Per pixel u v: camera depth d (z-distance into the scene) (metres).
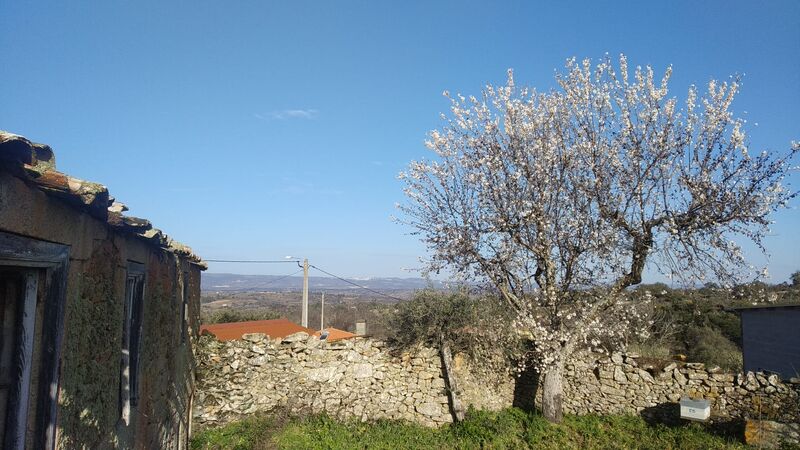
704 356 15.51
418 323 11.52
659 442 9.73
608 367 11.52
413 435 10.38
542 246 9.81
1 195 2.44
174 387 7.53
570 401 11.80
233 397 10.38
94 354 3.96
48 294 3.11
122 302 4.69
